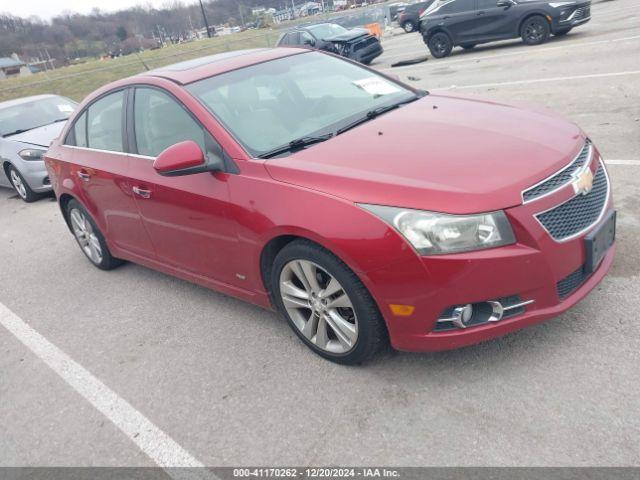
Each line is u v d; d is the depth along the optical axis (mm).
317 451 2699
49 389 3656
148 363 3711
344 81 4254
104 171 4438
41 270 5832
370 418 2822
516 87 9227
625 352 2898
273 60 4320
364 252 2738
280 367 3371
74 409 3398
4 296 5336
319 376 3215
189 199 3613
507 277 2643
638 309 3195
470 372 2980
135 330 4176
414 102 4016
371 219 2730
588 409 2604
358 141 3322
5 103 10055
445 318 2723
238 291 3715
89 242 5352
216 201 3422
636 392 2645
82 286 5199
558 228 2754
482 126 3305
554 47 12289
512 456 2445
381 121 3625
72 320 4555
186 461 2816
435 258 2619
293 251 3092
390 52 20516
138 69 22391
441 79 11641
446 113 3623
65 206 5441
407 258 2656
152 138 4023
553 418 2594
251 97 3830
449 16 14500
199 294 4535
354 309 2953
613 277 3535
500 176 2748
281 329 3768
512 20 13516
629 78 8172
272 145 3477
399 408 2844
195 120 3662
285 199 3051
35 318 4730
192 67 4207
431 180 2762
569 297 2869
